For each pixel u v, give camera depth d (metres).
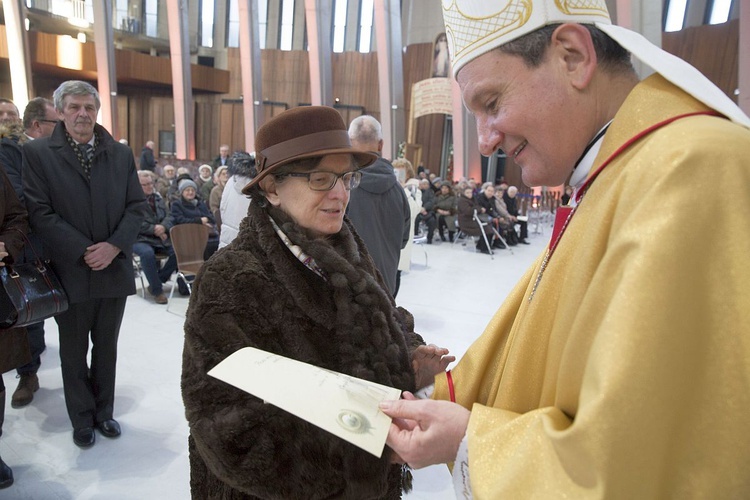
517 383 0.71
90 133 2.28
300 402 0.69
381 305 1.04
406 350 1.07
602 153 0.65
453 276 6.56
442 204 9.36
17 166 2.52
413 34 17.38
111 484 2.15
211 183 8.21
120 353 3.49
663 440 0.48
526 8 0.66
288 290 0.97
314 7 14.62
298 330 0.95
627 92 0.70
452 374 0.90
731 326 0.48
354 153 1.05
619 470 0.47
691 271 0.48
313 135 1.01
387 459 0.90
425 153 17.86
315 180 1.02
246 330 0.91
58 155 2.21
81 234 2.23
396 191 2.43
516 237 9.75
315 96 15.35
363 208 2.31
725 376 0.48
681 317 0.48
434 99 14.43
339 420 0.67
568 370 0.56
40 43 15.85
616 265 0.52
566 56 0.67
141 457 2.35
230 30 18.91
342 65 18.41
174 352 3.56
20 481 2.14
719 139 0.52
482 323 4.61
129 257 2.39
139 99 19.33
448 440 0.67
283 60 18.73
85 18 17.94
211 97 19.17
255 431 0.84
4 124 2.69
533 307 0.70
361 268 1.12
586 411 0.48
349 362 0.97
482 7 0.69
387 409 0.72
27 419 2.62
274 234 1.02
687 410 0.49
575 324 0.56
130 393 2.94
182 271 4.46
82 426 2.40
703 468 0.49
